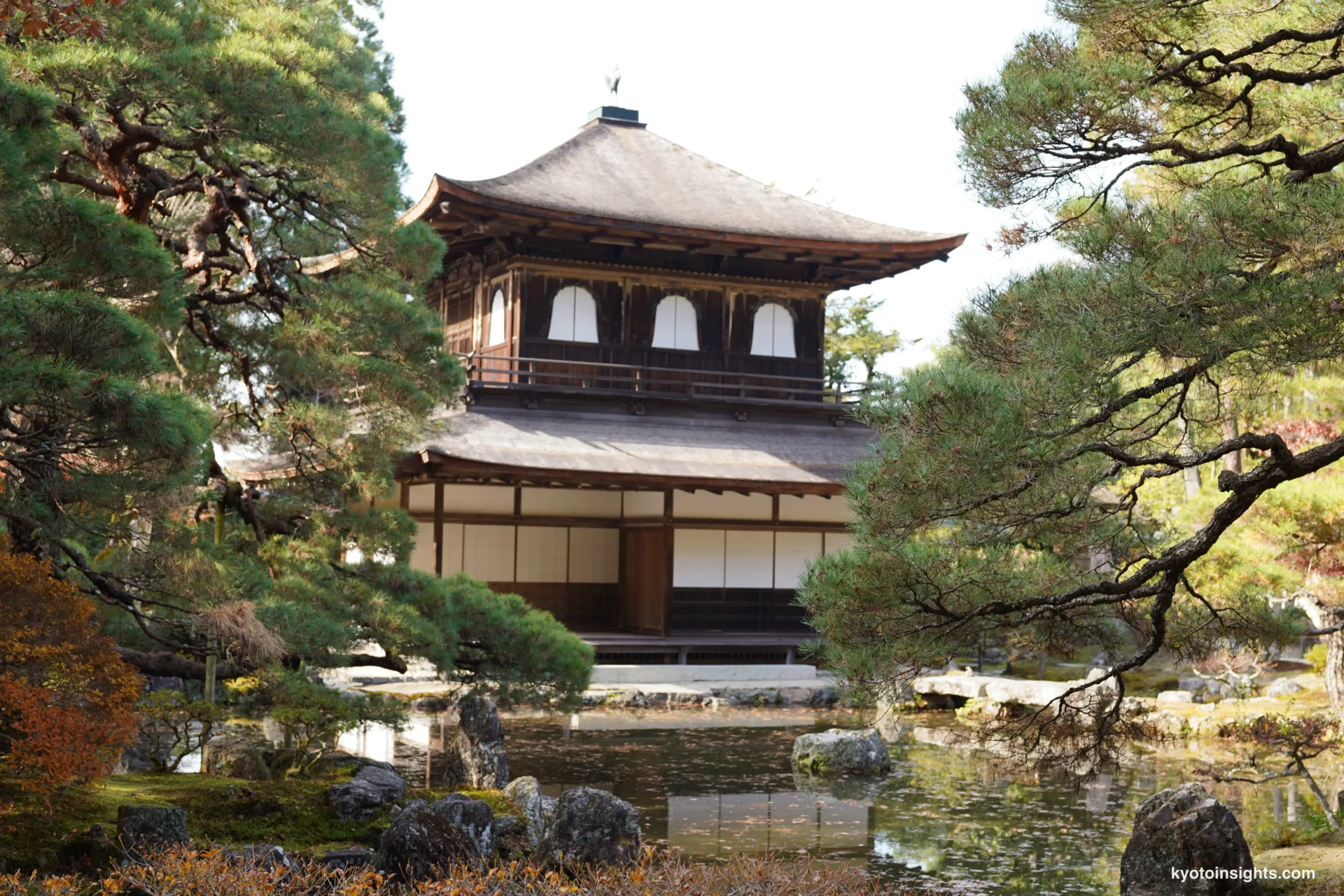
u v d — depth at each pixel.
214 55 11.73
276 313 14.97
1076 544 9.25
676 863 8.08
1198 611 10.02
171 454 8.41
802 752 18.52
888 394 7.93
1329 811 12.96
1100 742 9.81
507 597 16.89
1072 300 7.23
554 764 18.48
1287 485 14.71
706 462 29.59
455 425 28.47
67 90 11.50
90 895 8.50
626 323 31.84
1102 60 8.01
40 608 9.30
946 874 12.28
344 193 14.18
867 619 8.57
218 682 15.07
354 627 14.07
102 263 8.45
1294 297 6.82
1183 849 9.62
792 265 33.41
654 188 33.44
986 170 8.41
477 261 32.84
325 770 13.96
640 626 30.53
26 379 7.38
